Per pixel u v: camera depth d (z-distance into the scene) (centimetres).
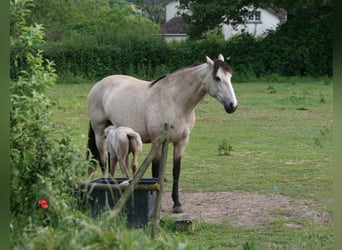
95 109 1177
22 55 727
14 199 663
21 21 727
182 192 1171
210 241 848
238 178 1297
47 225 632
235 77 3953
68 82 3909
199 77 1023
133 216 877
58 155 688
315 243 833
